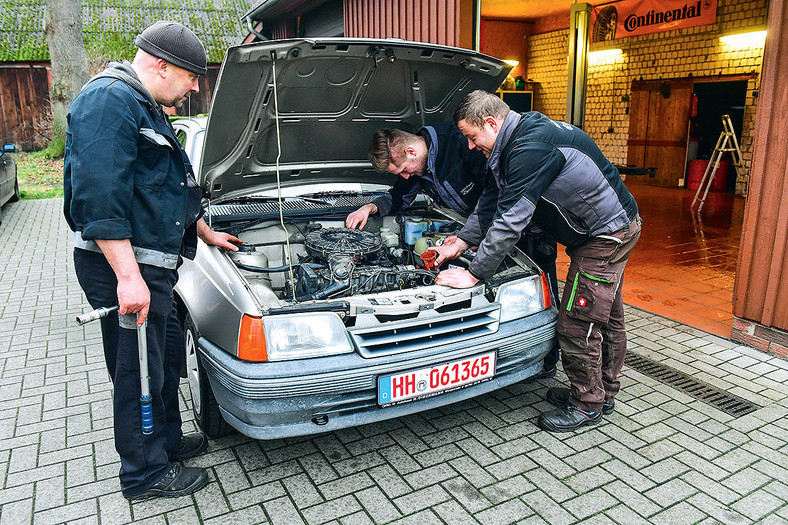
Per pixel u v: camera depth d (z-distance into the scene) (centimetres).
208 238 292
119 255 210
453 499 246
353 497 248
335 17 964
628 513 237
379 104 340
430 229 353
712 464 270
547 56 1298
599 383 298
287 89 297
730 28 977
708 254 642
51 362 387
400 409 254
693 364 375
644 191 1098
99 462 276
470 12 602
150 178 221
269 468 270
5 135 1747
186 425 310
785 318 374
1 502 247
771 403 325
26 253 689
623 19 1135
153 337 235
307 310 242
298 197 371
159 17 2067
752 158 376
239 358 237
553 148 256
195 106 1933
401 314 255
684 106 1089
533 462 272
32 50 1739
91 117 204
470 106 266
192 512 240
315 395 237
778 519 233
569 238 277
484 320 271
